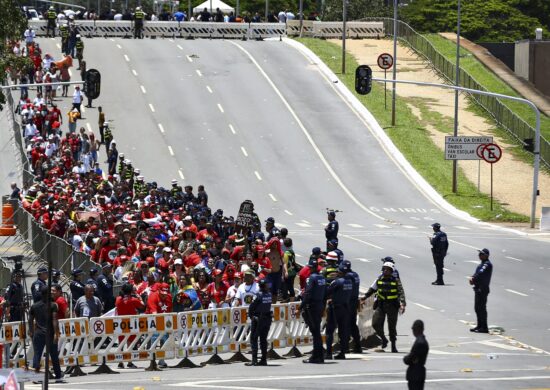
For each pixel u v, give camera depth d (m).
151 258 65.44
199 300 61.25
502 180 154.62
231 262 68.75
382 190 146.38
